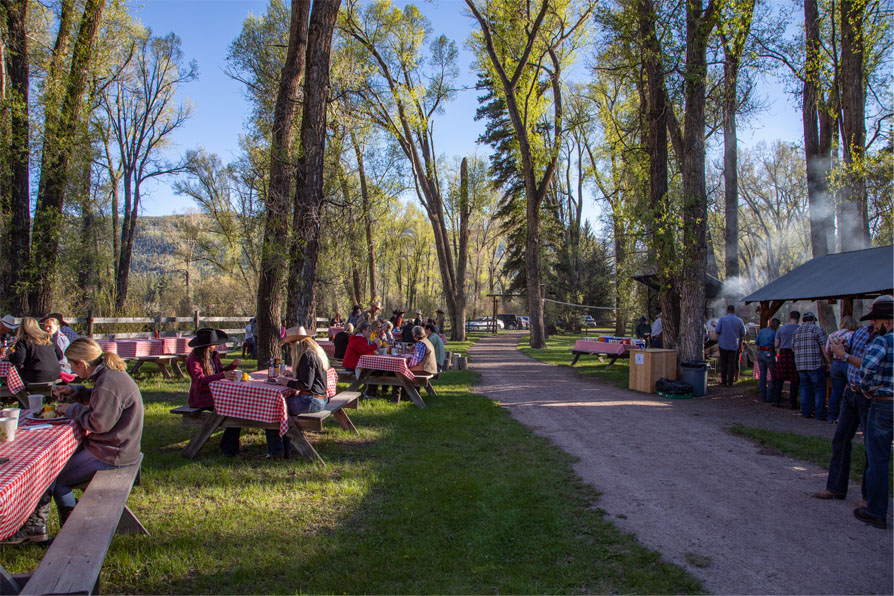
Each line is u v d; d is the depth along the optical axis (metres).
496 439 7.21
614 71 14.34
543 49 24.64
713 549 3.96
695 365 11.25
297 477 5.40
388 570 3.54
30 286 12.52
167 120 34.56
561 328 42.88
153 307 30.22
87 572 2.56
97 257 15.43
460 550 3.86
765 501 4.98
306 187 11.61
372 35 24.64
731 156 18.08
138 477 4.96
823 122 17.47
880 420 4.39
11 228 12.33
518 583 3.39
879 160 13.52
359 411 8.84
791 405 10.00
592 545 4.00
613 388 12.59
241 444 6.64
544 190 25.45
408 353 12.12
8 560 3.57
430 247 66.38
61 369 8.08
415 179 28.81
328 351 14.28
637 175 18.03
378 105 23.92
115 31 14.03
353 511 4.55
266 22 19.70
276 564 3.58
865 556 3.85
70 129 12.77
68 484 3.98
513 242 43.03
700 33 11.60
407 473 5.58
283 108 11.97
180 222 32.09
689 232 11.80
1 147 11.74
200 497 4.82
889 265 9.49
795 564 3.72
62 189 12.80
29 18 13.68
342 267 19.55
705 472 5.88
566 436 7.55
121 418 4.08
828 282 10.22
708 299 18.42
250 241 14.44
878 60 15.82
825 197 17.38
